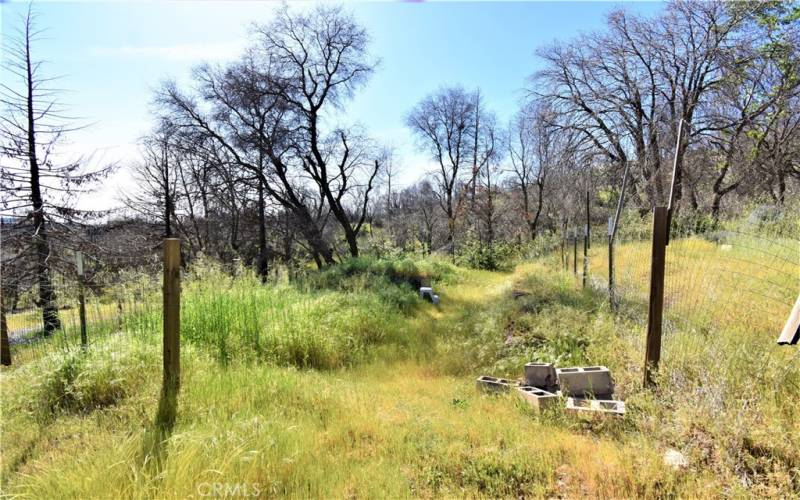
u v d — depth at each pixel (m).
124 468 2.89
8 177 12.51
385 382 5.65
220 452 3.04
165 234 23.61
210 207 24.03
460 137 37.81
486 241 33.28
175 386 4.12
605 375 4.24
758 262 4.88
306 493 2.84
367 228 40.31
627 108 23.33
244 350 6.04
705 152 17.91
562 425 3.71
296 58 21.98
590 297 7.79
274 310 7.46
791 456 2.78
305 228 22.55
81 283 6.02
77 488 2.70
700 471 2.86
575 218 18.20
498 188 37.47
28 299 10.86
